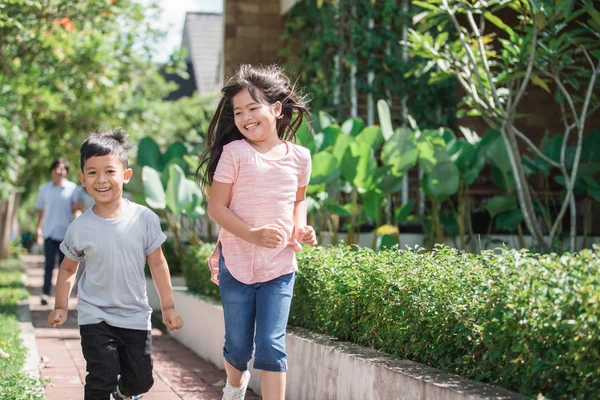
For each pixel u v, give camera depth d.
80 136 19.70
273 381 4.06
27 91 12.01
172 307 4.41
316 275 5.48
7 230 24.48
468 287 4.01
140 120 19.50
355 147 8.32
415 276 4.41
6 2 7.95
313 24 11.57
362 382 4.34
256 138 4.15
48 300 11.33
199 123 12.03
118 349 4.35
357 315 5.03
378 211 8.71
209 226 10.52
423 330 4.27
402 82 10.72
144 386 4.38
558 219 7.36
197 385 6.11
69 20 9.62
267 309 4.09
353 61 10.62
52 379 6.25
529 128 9.48
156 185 9.85
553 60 7.19
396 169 8.55
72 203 11.34
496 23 7.28
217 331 6.86
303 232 4.20
